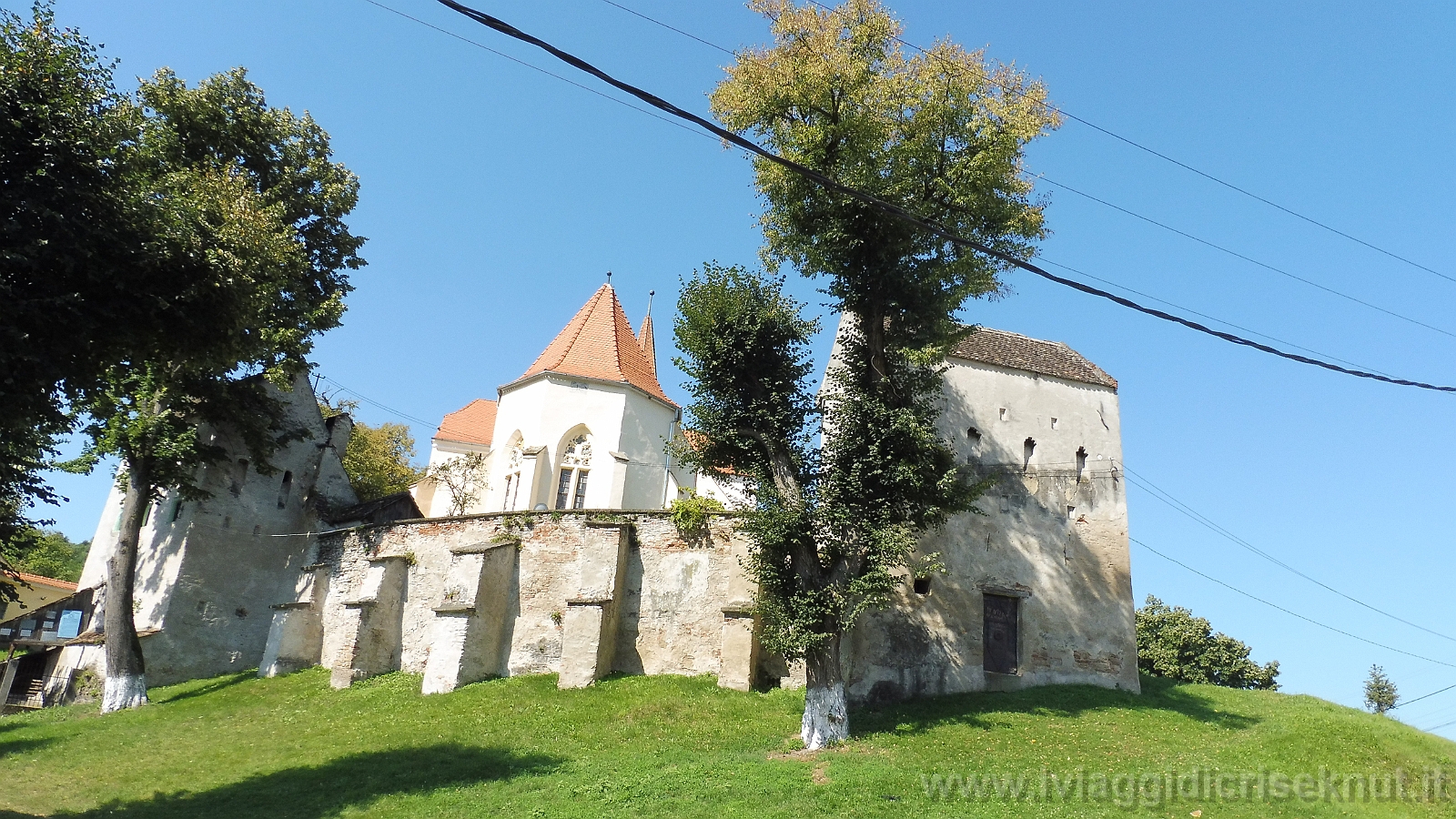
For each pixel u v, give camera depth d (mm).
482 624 25953
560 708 22781
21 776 19734
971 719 22094
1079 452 29016
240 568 32250
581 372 35281
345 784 18297
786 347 22828
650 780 17250
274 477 33969
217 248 14633
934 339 23219
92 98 13516
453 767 18984
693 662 25312
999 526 27422
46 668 31625
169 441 27562
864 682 24406
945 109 21266
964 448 27938
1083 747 20125
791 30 21562
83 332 13266
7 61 12711
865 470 21094
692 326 22797
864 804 15672
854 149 21281
